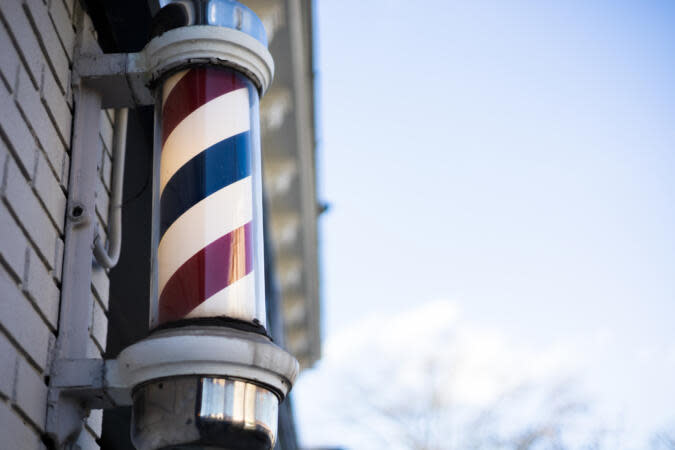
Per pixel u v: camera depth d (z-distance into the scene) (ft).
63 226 7.43
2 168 6.15
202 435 6.13
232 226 6.88
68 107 7.76
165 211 7.00
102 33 9.39
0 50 6.27
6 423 5.87
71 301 7.23
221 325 6.47
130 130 11.37
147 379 6.30
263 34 7.87
